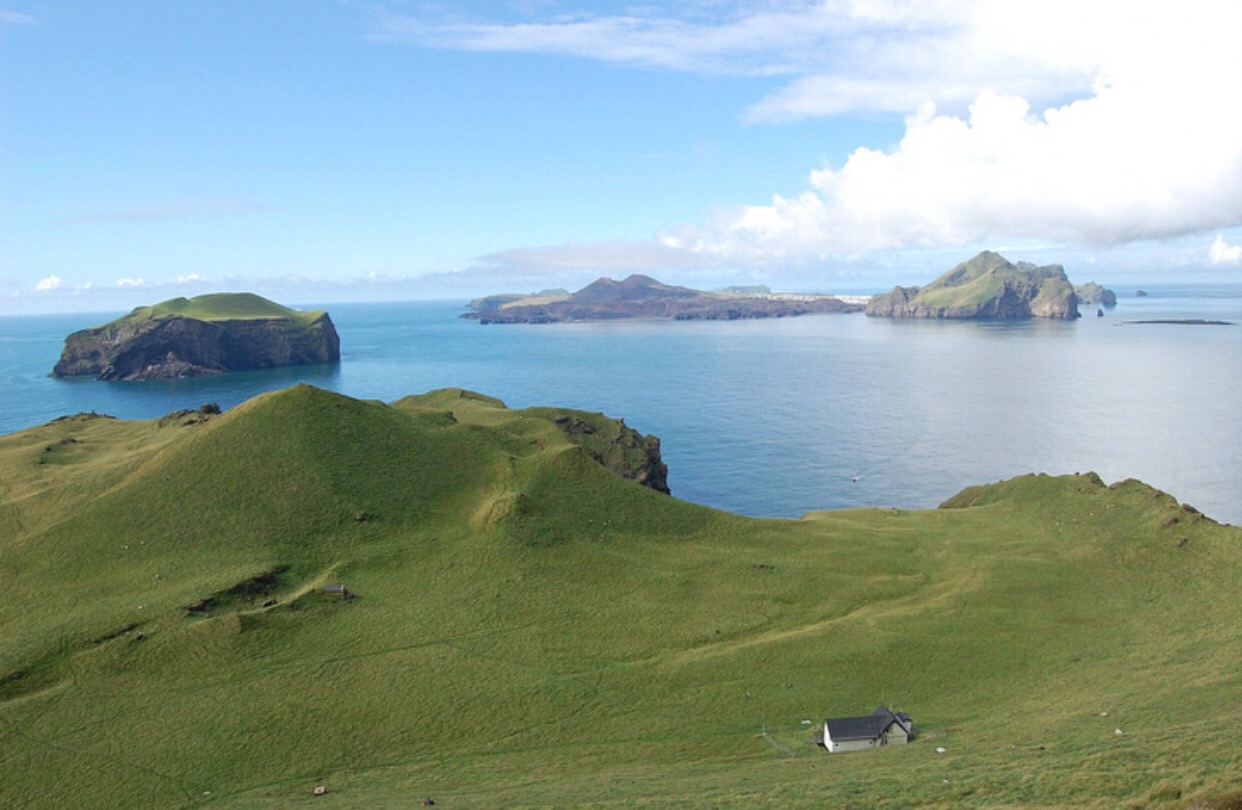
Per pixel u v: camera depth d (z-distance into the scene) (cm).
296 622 8412
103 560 9538
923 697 7350
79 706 6938
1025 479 14675
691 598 9562
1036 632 8712
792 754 6241
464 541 10494
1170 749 4853
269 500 10812
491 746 6556
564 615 8944
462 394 19725
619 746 6506
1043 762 5041
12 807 5709
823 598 9712
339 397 13488
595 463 13175
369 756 6412
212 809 5659
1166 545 10712
